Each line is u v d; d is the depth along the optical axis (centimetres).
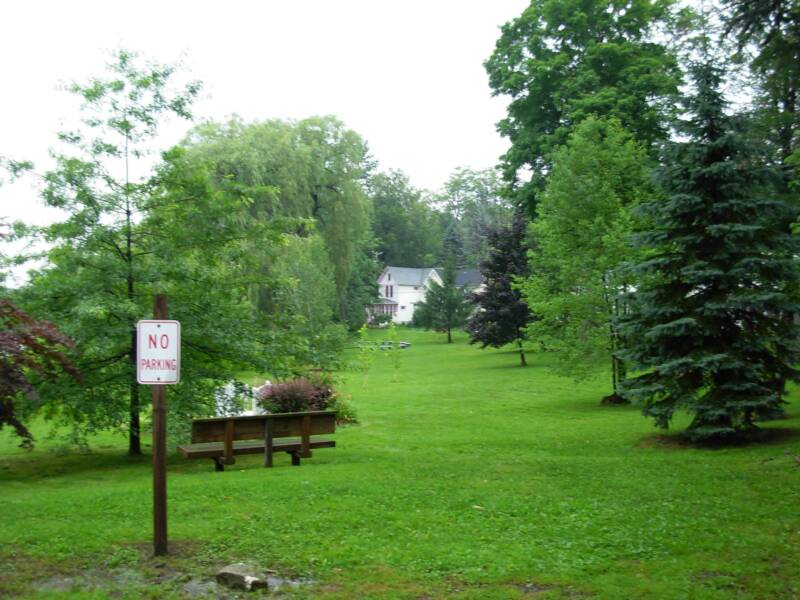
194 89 1456
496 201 12556
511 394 2834
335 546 665
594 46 3462
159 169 1452
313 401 1955
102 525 744
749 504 809
